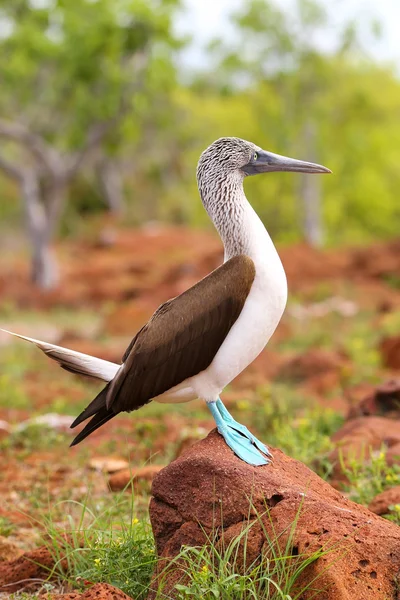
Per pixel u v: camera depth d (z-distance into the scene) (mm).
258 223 5922
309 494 5543
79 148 31281
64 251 49438
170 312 5773
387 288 30797
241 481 5504
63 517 8148
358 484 7879
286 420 11453
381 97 44844
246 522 5379
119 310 24594
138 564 5883
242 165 6039
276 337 22219
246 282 5656
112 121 30375
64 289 32719
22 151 38031
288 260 34812
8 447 10977
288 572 5102
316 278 33531
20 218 57719
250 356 5793
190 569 5328
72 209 65312
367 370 16734
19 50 29406
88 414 6043
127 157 65688
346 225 48531
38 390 15555
